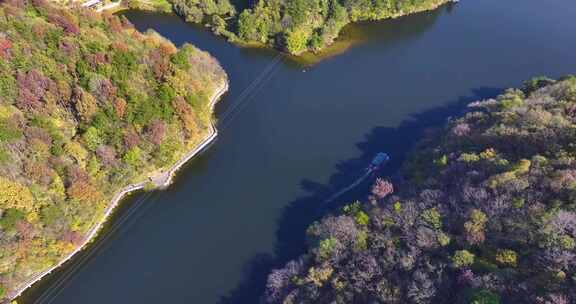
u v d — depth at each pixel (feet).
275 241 451.53
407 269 343.87
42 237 406.00
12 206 381.19
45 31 485.15
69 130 459.73
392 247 364.99
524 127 432.25
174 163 515.91
